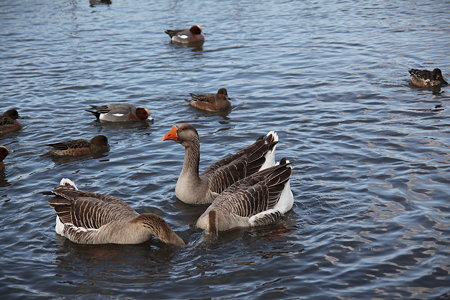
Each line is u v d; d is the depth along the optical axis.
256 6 36.75
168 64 25.52
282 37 29.02
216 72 24.11
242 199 12.30
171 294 9.88
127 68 25.03
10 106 20.64
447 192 12.93
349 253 10.90
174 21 33.62
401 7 34.09
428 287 9.71
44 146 17.33
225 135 17.50
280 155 15.61
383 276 10.10
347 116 18.33
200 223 12.16
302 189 13.67
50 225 12.43
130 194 13.80
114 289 10.08
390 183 13.58
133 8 37.78
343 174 14.25
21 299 9.82
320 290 9.81
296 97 20.53
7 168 15.67
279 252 11.12
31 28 32.75
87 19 34.91
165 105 20.67
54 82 23.31
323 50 26.30
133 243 11.62
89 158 16.25
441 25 29.25
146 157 16.14
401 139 16.16
